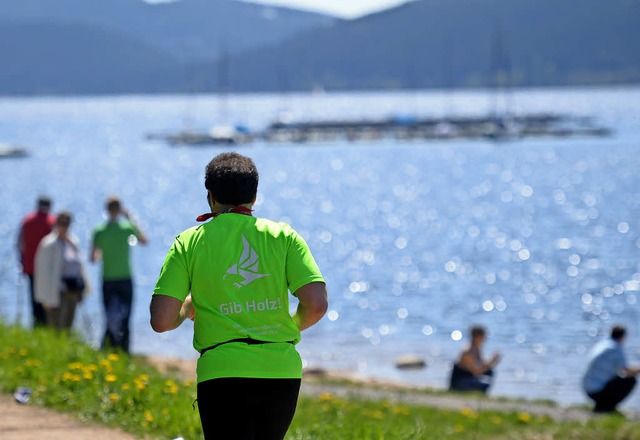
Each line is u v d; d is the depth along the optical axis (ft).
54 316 95.25
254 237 31.30
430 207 465.06
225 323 30.73
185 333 163.94
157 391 61.57
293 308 166.40
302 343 166.91
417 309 209.56
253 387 30.25
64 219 94.63
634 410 108.47
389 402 92.17
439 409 89.97
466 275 266.57
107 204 95.14
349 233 372.99
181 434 53.98
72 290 95.04
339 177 636.48
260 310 30.83
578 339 173.58
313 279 30.96
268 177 643.86
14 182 619.26
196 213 440.04
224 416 30.40
